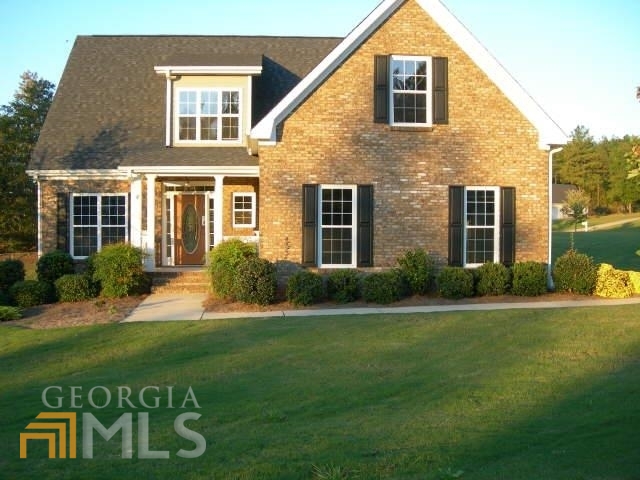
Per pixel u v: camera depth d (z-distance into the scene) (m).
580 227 64.62
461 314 16.52
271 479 6.64
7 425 8.71
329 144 20.19
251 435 8.01
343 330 14.63
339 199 20.34
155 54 27.52
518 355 12.05
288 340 13.72
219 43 27.77
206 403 9.45
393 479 6.54
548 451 7.29
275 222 20.06
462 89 20.61
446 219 20.56
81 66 27.11
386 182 20.36
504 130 20.77
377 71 20.30
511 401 9.25
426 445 7.54
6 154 39.50
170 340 13.98
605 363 11.30
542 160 20.94
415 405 9.20
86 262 22.59
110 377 11.10
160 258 24.89
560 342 13.02
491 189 20.80
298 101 20.09
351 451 7.37
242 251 19.83
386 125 20.34
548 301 19.17
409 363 11.63
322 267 20.23
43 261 21.52
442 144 20.53
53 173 23.30
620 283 19.94
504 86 20.66
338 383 10.38
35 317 17.42
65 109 25.42
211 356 12.45
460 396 9.56
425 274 19.59
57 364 12.20
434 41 20.52
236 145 23.42
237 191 24.95
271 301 19.05
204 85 23.45
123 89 26.12
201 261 25.38
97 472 6.97
